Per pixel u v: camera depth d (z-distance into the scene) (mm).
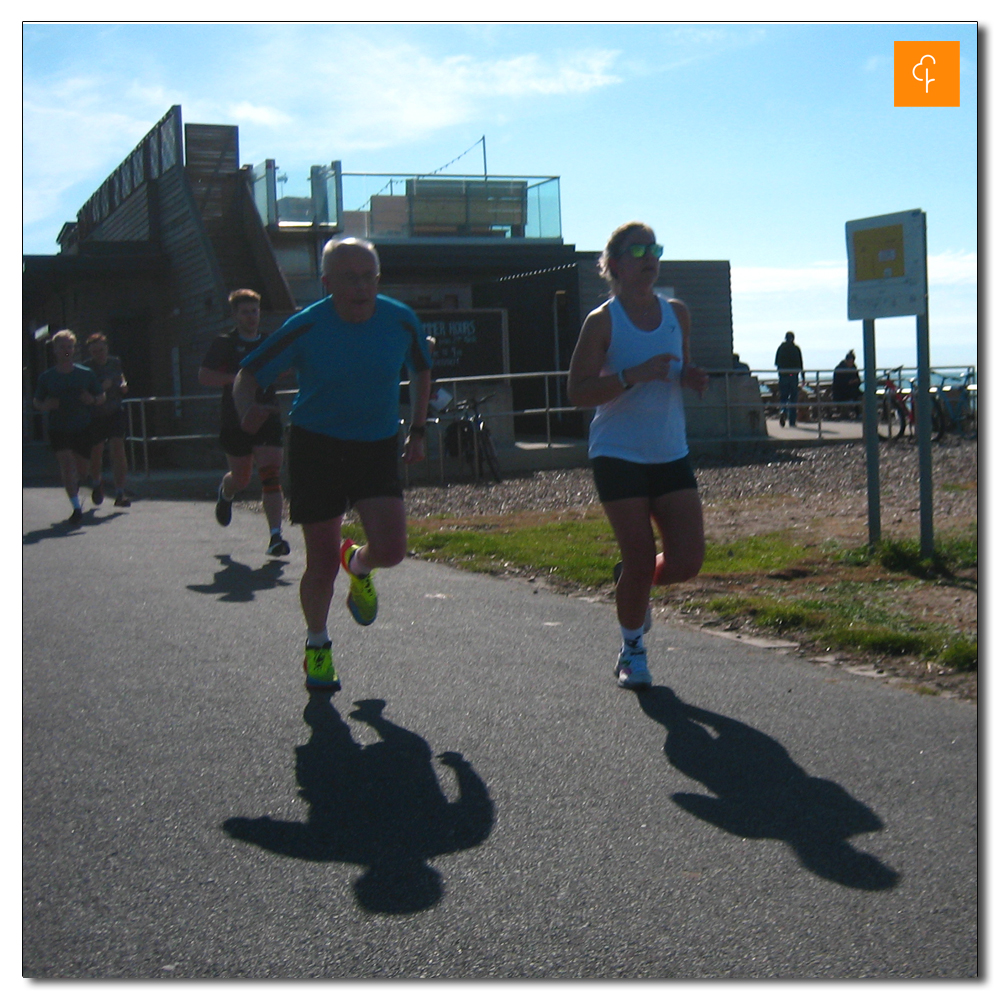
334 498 4840
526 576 8078
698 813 3623
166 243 22844
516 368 23406
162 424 23719
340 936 2859
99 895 3090
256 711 4766
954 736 4355
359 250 4605
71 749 4289
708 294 24531
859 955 2742
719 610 6633
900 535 9242
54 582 7828
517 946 2803
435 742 4352
